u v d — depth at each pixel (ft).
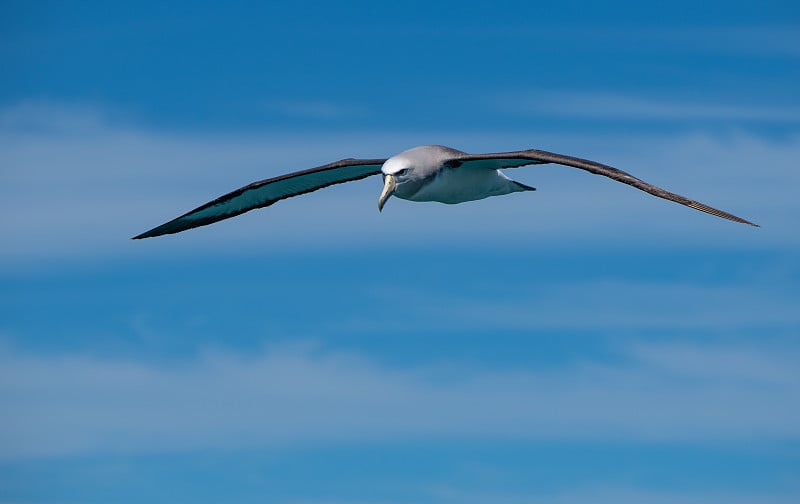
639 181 42.88
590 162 44.68
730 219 40.88
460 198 50.55
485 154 47.09
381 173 50.90
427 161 47.73
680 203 41.60
